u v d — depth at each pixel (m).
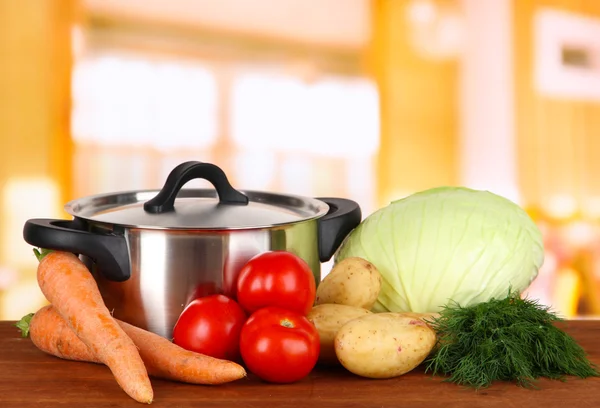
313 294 1.04
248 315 1.04
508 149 3.38
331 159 3.23
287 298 1.01
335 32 3.18
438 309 1.18
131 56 3.01
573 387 0.98
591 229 3.47
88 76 2.99
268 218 1.11
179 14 3.03
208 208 1.14
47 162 2.99
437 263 1.18
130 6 2.98
